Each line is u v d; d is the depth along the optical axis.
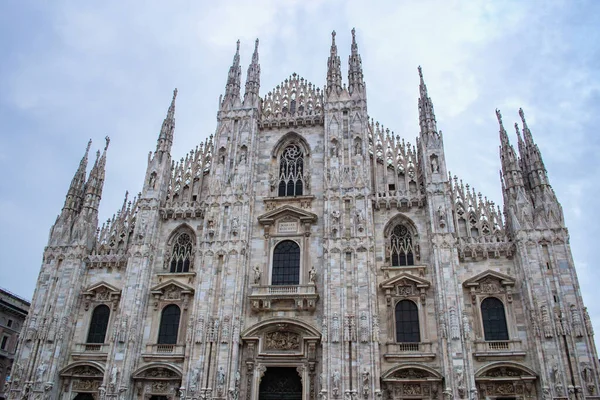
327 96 55.91
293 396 44.84
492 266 46.00
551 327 41.31
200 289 48.09
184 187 56.31
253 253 50.62
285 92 59.91
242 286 47.88
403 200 49.88
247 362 45.25
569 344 40.50
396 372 42.66
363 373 42.03
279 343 45.88
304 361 44.66
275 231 51.25
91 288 51.28
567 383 39.34
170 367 46.09
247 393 44.38
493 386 41.50
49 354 47.91
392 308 45.62
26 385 46.56
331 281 46.19
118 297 50.97
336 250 47.44
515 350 42.22
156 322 48.91
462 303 43.44
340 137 53.25
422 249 47.84
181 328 48.16
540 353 40.78
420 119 53.00
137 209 54.69
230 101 58.38
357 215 48.62
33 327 49.19
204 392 43.53
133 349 47.00
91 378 47.69
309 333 45.16
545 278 43.12
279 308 47.28
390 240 49.25
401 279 46.09
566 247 44.09
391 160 53.25
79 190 57.47
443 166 49.53
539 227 45.12
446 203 47.75
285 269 49.59
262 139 56.91
